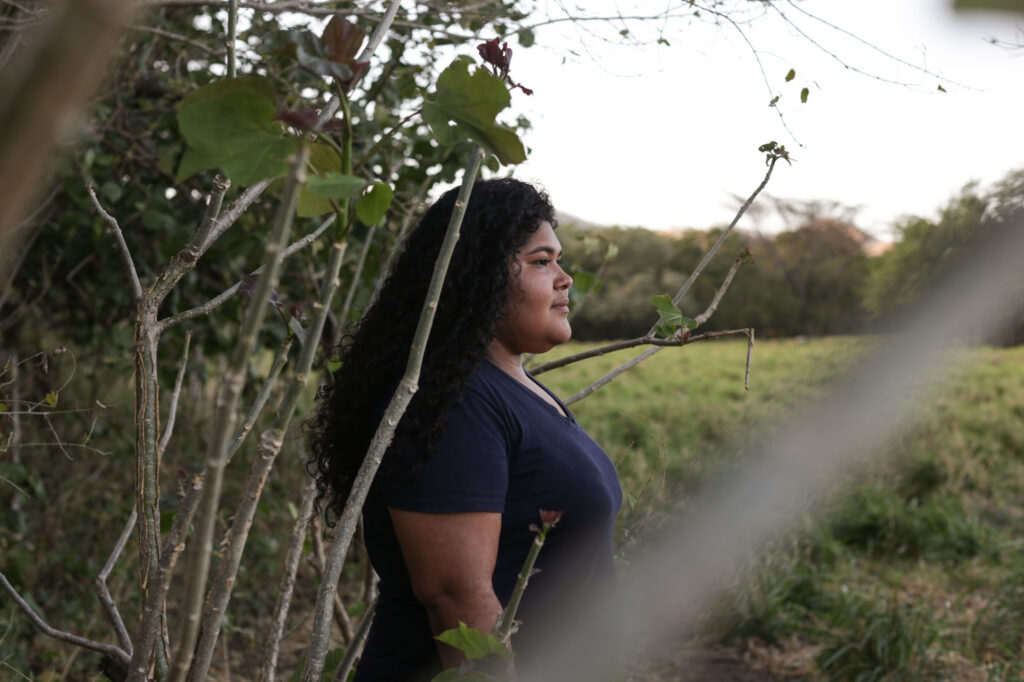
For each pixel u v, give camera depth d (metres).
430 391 1.13
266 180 0.74
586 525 1.22
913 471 5.65
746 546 3.36
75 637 1.25
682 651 3.11
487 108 0.80
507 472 1.16
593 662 1.24
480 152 0.89
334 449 1.24
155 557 1.00
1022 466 6.70
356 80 0.73
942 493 5.62
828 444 1.12
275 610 1.46
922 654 3.41
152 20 2.55
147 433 1.01
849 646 3.38
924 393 1.09
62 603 3.11
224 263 3.38
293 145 0.72
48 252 3.26
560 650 1.22
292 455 3.63
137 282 1.09
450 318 1.19
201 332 3.67
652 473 1.54
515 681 0.98
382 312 1.25
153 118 3.16
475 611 1.10
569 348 16.48
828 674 3.38
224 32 3.19
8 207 0.22
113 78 2.68
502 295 1.21
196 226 3.25
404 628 1.20
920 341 0.91
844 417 1.04
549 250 1.29
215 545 2.66
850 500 4.87
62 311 3.73
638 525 1.40
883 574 4.49
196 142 0.71
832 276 29.06
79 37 0.22
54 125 0.23
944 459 6.11
